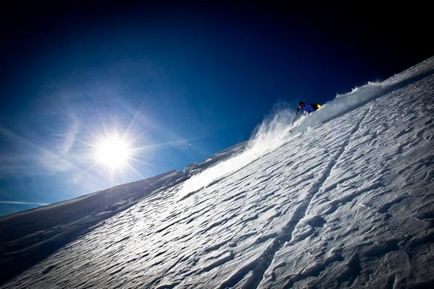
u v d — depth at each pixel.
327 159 4.14
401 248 1.42
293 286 1.60
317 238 2.01
